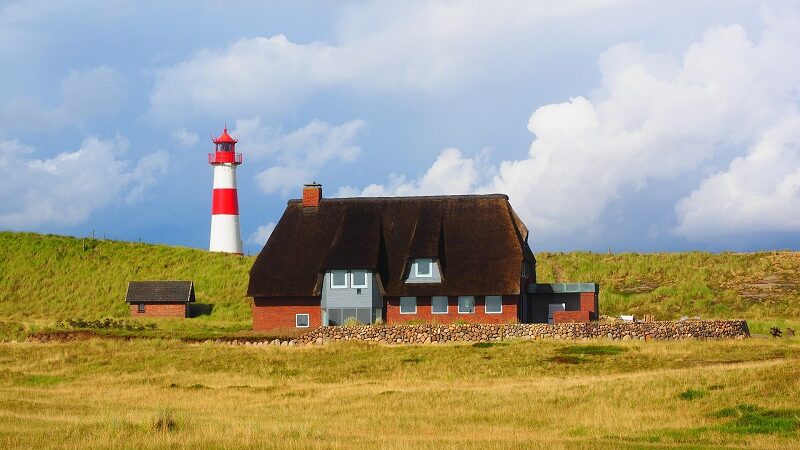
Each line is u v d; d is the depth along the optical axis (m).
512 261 66.25
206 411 36.34
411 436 30.12
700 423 31.62
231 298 87.38
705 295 80.69
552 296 69.62
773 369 38.22
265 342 58.75
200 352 54.25
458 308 66.25
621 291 84.81
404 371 47.59
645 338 56.91
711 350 49.81
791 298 78.62
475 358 50.12
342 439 28.78
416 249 67.12
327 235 70.69
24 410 35.81
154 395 41.44
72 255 99.81
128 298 83.06
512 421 33.47
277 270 69.00
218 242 101.62
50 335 64.19
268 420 33.50
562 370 46.09
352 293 66.94
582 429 31.34
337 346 55.12
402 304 67.06
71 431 29.39
